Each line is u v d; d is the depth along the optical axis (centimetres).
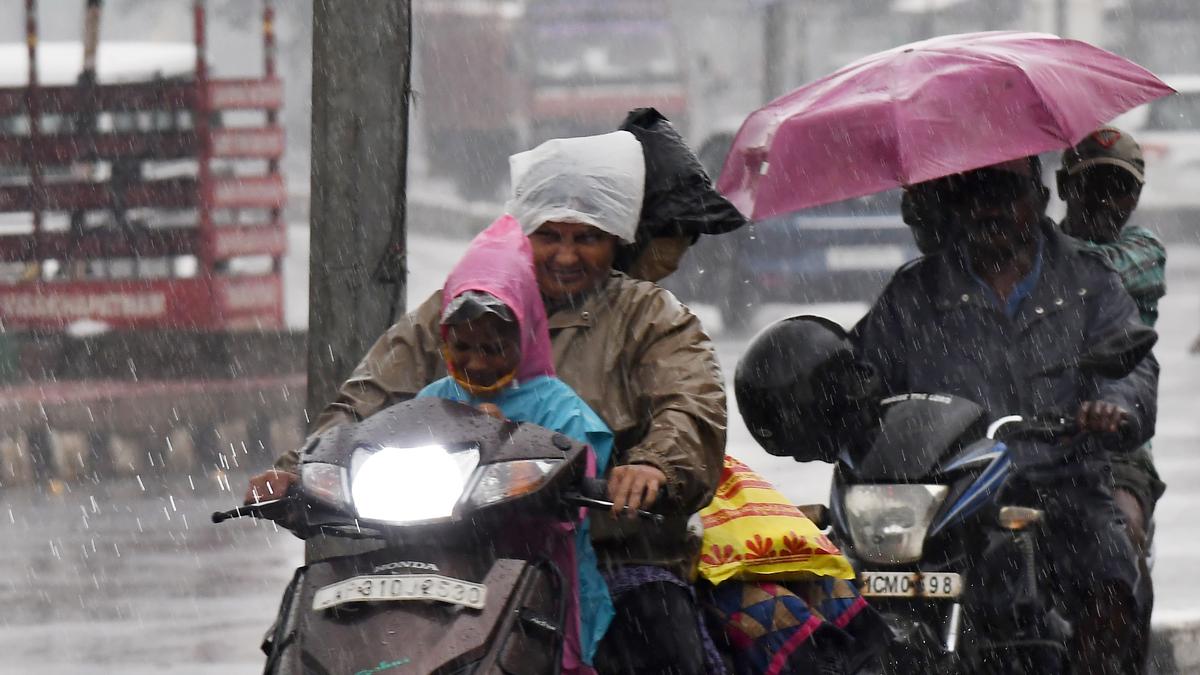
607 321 1309
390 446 1120
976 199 1706
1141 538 1794
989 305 1703
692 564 1333
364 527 1103
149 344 4447
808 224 5569
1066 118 1725
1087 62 1814
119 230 4725
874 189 1759
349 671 1055
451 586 1077
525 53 8419
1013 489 1633
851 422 1522
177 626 2461
